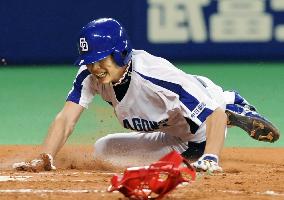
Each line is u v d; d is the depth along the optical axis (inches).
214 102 909.8
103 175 895.1
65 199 718.5
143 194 687.1
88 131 1381.6
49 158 924.0
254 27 2353.6
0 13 2375.7
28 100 1830.7
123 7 2335.1
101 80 898.1
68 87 2018.9
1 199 719.7
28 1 2370.8
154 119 940.6
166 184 681.6
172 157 690.2
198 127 910.4
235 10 2345.0
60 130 949.8
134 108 934.4
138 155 1053.2
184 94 900.6
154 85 901.8
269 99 1806.1
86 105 967.6
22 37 2385.6
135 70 905.5
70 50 2394.2
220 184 800.9
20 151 1180.5
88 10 2357.3
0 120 1572.3
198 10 2341.3
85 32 880.3
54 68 2370.8
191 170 701.3
